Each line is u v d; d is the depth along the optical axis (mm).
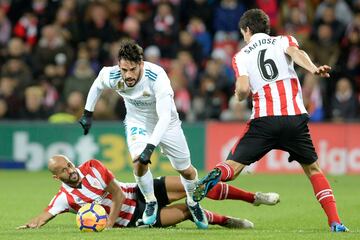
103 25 65312
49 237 25250
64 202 28297
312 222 32500
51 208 28406
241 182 51594
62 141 59000
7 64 62375
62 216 34062
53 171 27844
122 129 58375
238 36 67000
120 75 27781
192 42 64375
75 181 27984
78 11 66000
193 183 28562
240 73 27016
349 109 59000
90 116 29406
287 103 26938
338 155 58000
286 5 66688
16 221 32656
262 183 50969
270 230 28188
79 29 65250
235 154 27000
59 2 67438
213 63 61625
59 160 27844
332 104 59312
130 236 25375
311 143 27312
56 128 59031
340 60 62438
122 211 28922
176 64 61000
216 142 58219
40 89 60188
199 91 61062
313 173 27578
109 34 65062
